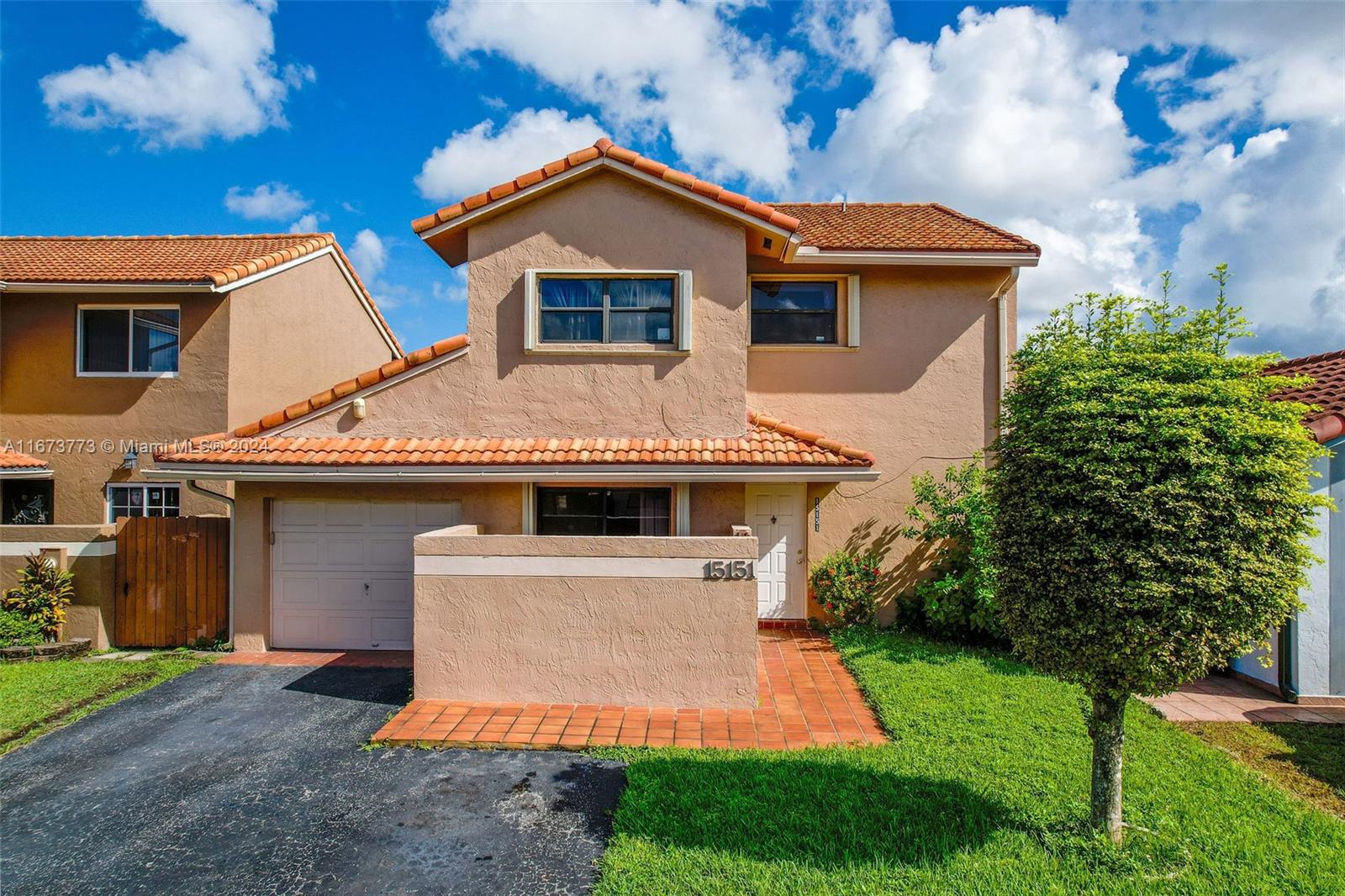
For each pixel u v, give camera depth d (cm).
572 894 468
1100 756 514
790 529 1264
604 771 643
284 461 941
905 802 561
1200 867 481
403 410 1034
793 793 577
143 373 1398
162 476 1377
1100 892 452
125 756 685
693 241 1041
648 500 1049
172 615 1080
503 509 1024
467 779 628
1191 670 455
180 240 1717
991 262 1222
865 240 1257
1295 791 638
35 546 1072
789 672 950
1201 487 445
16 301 1402
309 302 1691
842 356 1276
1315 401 946
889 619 1255
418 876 488
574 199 1045
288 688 879
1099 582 459
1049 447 494
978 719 744
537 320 1038
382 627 1049
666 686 798
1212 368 494
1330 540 875
